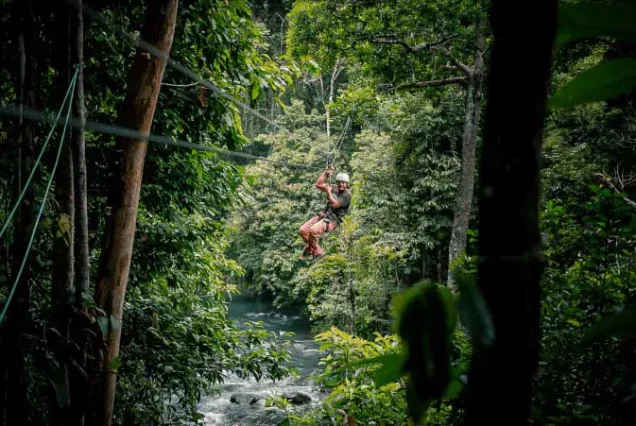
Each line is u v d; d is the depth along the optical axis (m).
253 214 18.88
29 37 2.60
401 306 0.31
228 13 4.59
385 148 13.60
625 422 0.64
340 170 17.72
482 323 0.29
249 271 23.27
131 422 4.11
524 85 0.35
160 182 4.79
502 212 0.34
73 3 2.49
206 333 5.26
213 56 4.45
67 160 2.62
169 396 5.18
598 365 1.17
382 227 13.27
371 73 10.74
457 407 1.38
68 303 2.58
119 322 2.84
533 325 0.33
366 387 3.26
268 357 5.24
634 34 0.38
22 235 2.45
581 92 0.44
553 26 0.35
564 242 2.35
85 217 2.73
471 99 9.88
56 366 2.39
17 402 2.33
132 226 3.09
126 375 4.49
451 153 13.27
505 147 0.35
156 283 5.47
